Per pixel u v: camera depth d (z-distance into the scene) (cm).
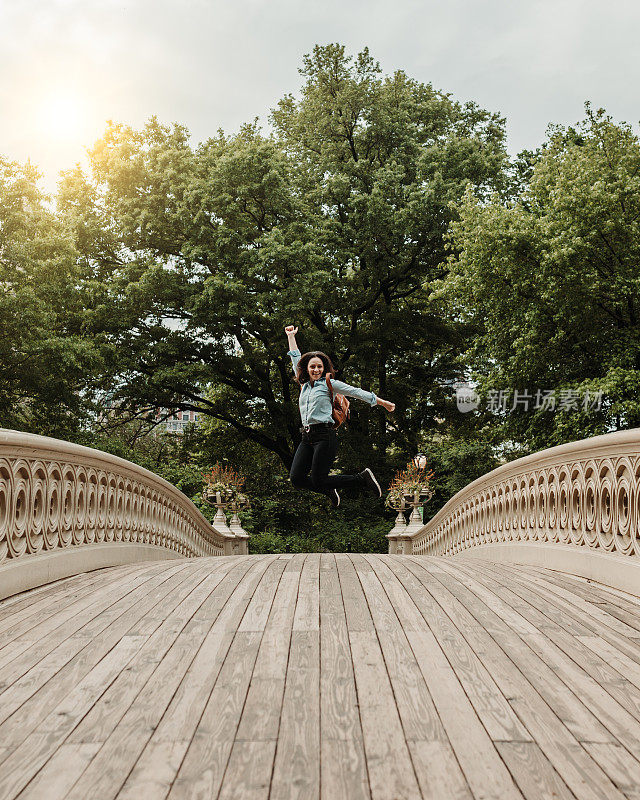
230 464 3038
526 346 1938
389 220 2503
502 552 896
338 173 2636
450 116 2872
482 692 292
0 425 2058
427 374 3048
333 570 572
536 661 335
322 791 209
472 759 230
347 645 352
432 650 347
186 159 2412
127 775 219
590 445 586
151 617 415
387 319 2767
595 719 267
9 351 1911
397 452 3241
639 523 506
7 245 1922
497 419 2322
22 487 537
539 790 211
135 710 272
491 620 411
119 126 2542
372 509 2886
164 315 2522
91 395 2411
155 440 3406
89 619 418
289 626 386
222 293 2283
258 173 2386
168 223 2430
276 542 2417
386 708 272
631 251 1819
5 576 489
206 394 3025
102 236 2484
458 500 1238
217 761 228
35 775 220
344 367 2788
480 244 1958
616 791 211
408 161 2770
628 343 1831
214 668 318
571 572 626
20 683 305
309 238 2391
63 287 2020
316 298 2367
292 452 2936
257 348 2888
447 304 2573
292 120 2934
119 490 838
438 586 507
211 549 1611
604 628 402
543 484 751
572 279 1778
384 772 221
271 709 271
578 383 1881
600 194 1745
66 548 631
